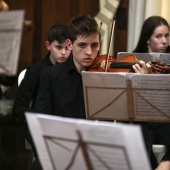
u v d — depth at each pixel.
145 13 10.52
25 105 8.27
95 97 6.04
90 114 6.20
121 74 5.82
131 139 3.85
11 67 3.84
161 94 5.91
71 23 6.70
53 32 8.52
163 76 5.78
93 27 6.50
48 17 11.91
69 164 4.41
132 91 5.92
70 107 6.64
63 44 8.48
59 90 6.68
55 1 11.88
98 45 6.64
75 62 6.75
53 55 8.59
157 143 6.83
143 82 5.85
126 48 11.34
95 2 11.78
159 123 6.75
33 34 11.82
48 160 4.49
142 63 6.82
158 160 7.68
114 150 4.02
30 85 8.43
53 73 6.76
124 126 3.84
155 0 10.45
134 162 3.97
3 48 3.85
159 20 9.10
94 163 4.21
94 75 5.89
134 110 6.08
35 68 8.58
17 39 3.82
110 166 4.14
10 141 11.16
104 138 3.99
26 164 10.21
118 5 11.29
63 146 4.30
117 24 11.42
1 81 7.08
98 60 7.21
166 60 7.41
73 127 4.10
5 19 3.83
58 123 4.17
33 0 11.85
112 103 6.04
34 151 7.14
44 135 4.30
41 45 11.88
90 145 4.11
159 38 9.02
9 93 11.30
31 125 4.32
